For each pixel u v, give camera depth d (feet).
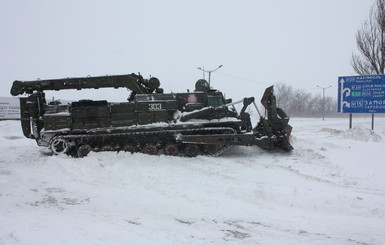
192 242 16.47
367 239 17.07
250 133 40.70
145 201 23.12
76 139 40.29
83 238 16.47
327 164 35.86
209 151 40.11
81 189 26.35
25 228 17.52
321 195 23.16
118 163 34.19
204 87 44.96
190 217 20.10
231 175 30.42
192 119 41.50
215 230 18.16
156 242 16.29
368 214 20.61
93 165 33.27
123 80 42.83
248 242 16.67
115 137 40.50
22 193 25.29
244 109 42.73
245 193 24.18
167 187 26.35
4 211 20.97
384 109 63.10
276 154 41.81
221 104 42.86
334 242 16.74
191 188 26.02
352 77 66.08
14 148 49.67
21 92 43.06
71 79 43.04
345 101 66.90
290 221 19.60
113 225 18.54
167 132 40.14
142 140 40.91
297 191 24.12
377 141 56.70
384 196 24.04
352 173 32.07
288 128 42.19
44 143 41.09
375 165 36.14
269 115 42.98
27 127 42.52
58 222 18.79
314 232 18.01
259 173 31.17
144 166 33.86
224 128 40.63
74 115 39.83
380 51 81.25
